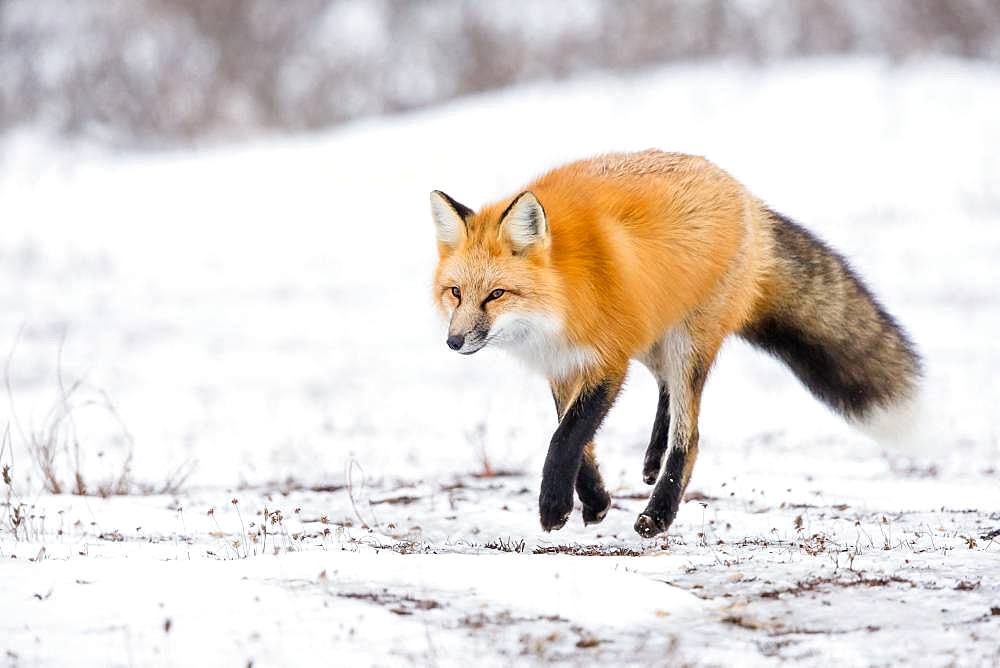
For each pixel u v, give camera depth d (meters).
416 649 5.69
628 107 42.34
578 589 6.59
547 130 40.91
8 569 6.87
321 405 18.19
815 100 40.91
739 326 10.02
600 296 8.79
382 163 40.09
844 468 12.21
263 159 42.50
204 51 56.56
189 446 15.05
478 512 9.91
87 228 35.81
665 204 9.28
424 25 59.50
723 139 38.44
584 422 8.76
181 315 26.91
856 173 34.88
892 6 49.41
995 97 39.75
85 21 56.06
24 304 27.92
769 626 6.12
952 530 8.66
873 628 6.05
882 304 10.87
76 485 11.48
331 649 5.66
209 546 8.33
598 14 55.66
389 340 24.16
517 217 8.49
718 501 10.34
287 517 9.70
